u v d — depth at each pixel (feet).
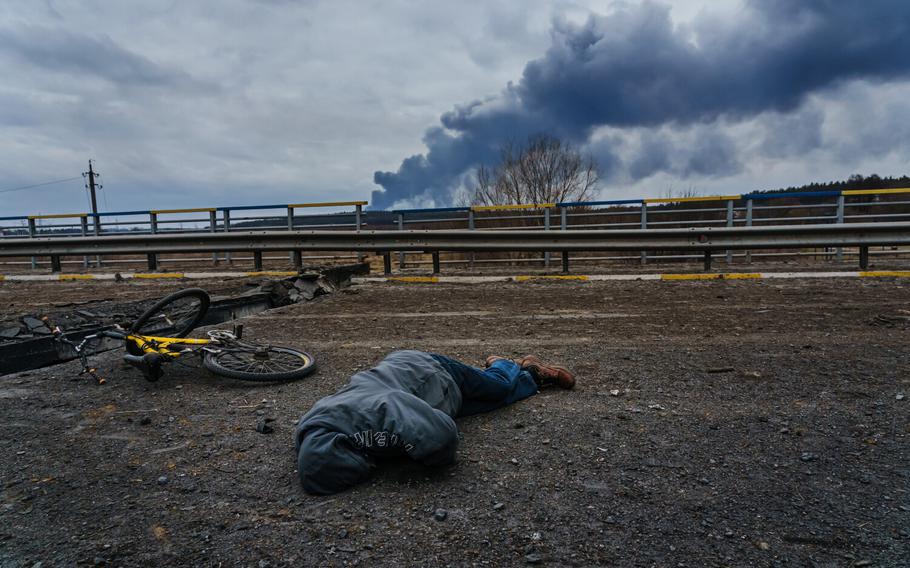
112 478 9.62
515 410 12.35
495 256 52.31
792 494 8.61
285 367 15.78
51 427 12.05
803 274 34.50
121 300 28.71
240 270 43.14
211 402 13.47
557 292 30.04
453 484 9.07
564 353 17.26
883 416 11.57
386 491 8.86
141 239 42.93
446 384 10.96
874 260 43.78
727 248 36.63
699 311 23.65
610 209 50.06
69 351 18.72
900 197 49.32
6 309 27.43
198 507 8.57
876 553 7.10
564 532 7.67
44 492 9.16
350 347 18.78
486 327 21.54
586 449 10.30
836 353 16.46
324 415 9.25
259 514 8.31
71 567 7.12
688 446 10.37
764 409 12.14
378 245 39.37
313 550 7.36
